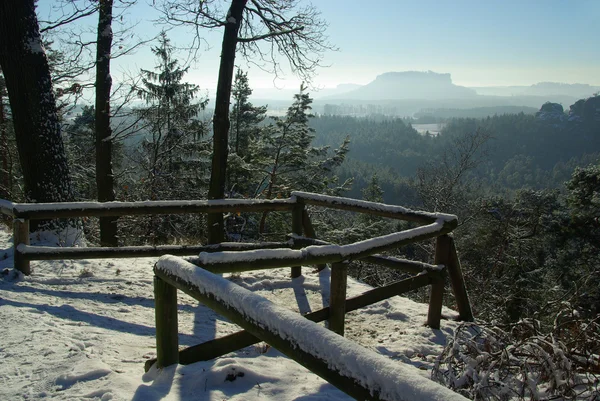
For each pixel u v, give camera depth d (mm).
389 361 1386
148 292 5273
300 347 1631
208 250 5488
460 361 3047
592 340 3441
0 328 3580
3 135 15398
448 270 4973
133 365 3113
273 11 9930
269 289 5855
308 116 19078
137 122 13500
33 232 7145
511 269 19500
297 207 5980
